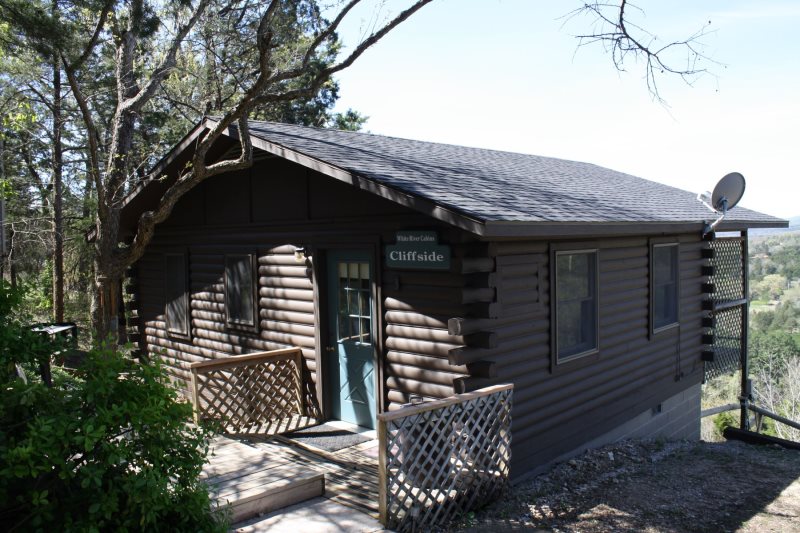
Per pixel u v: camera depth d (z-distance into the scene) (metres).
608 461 8.04
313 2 10.92
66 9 10.10
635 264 9.60
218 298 10.30
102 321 10.94
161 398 4.04
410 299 7.22
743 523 6.03
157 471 3.78
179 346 11.26
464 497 5.85
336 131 10.62
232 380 8.16
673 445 9.64
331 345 8.45
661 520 6.02
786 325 52.75
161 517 4.08
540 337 7.56
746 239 13.09
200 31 12.52
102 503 3.64
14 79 15.84
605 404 8.84
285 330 9.05
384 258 7.52
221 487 5.51
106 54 16.00
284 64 12.48
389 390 7.50
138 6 10.80
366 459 6.92
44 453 3.48
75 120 20.58
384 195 6.46
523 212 6.33
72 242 21.28
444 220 5.94
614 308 9.06
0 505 3.60
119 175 11.84
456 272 6.53
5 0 8.67
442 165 8.88
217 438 7.06
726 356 12.70
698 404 11.77
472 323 6.60
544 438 7.60
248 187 9.55
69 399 3.97
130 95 13.47
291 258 8.87
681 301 11.02
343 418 8.37
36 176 22.28
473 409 5.96
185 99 14.00
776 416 13.18
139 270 12.37
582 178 12.09
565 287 8.12
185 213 10.94
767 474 7.78
